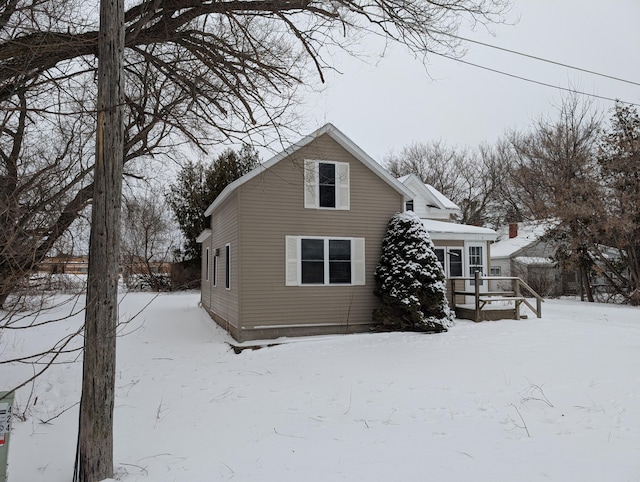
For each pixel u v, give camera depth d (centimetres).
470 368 830
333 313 1254
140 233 2670
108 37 423
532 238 3108
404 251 1244
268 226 1204
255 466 426
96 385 399
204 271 1920
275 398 675
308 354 1004
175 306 1978
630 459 426
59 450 485
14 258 381
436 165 4547
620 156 1980
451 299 1522
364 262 1301
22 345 1062
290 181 1234
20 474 424
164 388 748
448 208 2272
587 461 423
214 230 1616
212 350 1091
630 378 725
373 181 1333
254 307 1173
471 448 462
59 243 483
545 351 964
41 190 479
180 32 691
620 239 1981
